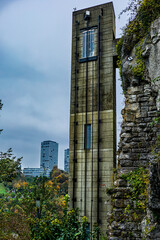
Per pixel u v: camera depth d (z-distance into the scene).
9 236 13.12
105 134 21.78
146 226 7.60
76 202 21.12
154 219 7.04
